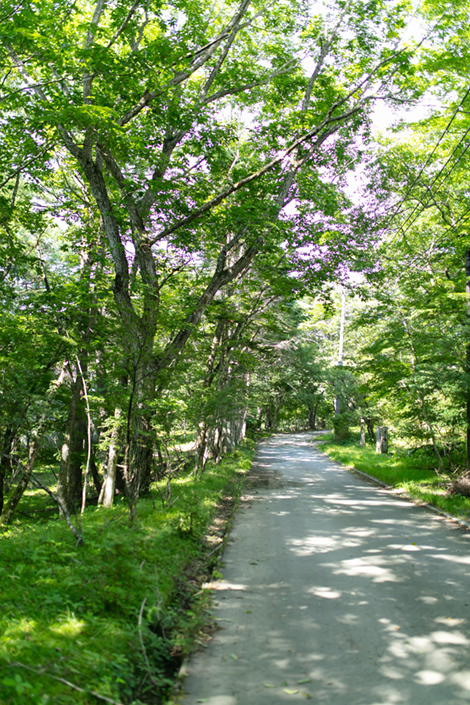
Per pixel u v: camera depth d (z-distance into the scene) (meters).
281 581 6.38
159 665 4.26
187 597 5.70
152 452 11.98
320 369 38.41
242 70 14.21
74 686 3.17
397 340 14.78
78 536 6.44
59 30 9.94
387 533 9.17
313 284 15.81
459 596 5.86
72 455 14.14
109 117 9.69
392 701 3.67
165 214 12.53
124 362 9.35
